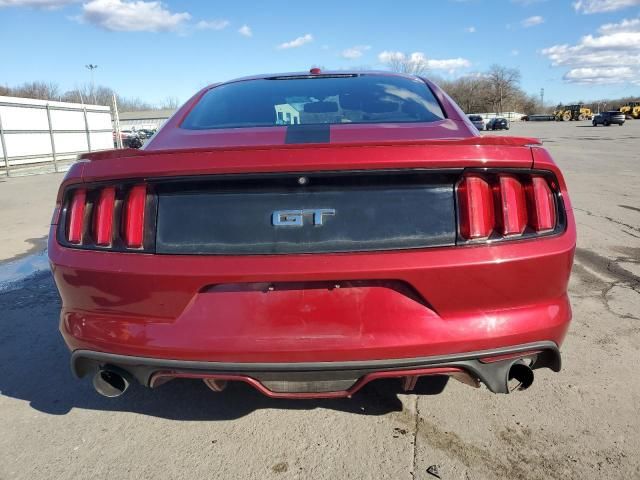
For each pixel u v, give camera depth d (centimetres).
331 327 199
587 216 752
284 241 199
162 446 243
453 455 232
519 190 207
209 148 201
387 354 197
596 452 232
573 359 317
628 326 364
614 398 274
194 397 286
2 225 805
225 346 198
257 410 271
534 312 207
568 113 8706
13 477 223
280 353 197
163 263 201
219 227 202
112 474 225
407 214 200
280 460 231
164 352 202
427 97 293
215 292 201
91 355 214
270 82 326
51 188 1309
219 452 238
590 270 493
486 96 10225
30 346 356
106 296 209
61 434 254
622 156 1795
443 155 196
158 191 207
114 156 210
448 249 198
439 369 202
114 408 277
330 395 208
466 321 200
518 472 221
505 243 201
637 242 597
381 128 243
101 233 211
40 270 545
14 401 286
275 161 195
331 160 193
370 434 248
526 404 270
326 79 326
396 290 199
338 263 194
